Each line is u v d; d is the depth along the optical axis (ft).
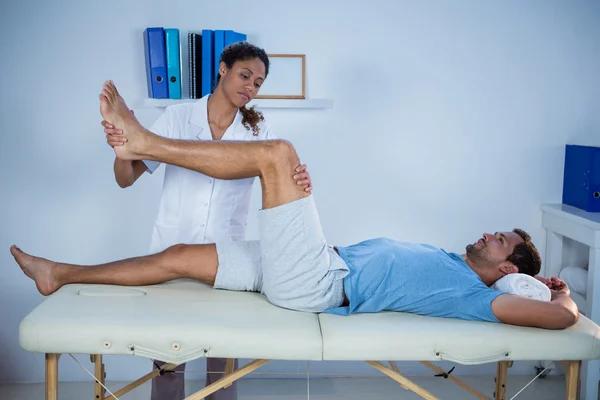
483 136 10.53
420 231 10.66
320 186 10.48
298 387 10.36
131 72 10.10
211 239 8.20
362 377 10.83
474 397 9.97
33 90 10.03
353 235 10.61
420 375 10.67
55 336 6.10
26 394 9.98
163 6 10.01
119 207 10.36
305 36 10.18
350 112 10.36
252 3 10.07
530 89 10.48
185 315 6.44
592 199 9.88
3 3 9.85
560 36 10.42
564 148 10.62
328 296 6.82
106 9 9.97
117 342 6.14
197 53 9.71
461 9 10.28
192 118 8.03
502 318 6.60
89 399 9.80
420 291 6.84
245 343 6.18
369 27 10.21
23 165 10.17
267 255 6.87
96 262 10.44
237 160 6.81
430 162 10.53
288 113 10.31
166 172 8.16
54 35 9.96
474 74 10.40
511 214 10.70
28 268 7.10
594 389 9.38
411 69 10.33
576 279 10.00
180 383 8.46
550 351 6.33
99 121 10.16
